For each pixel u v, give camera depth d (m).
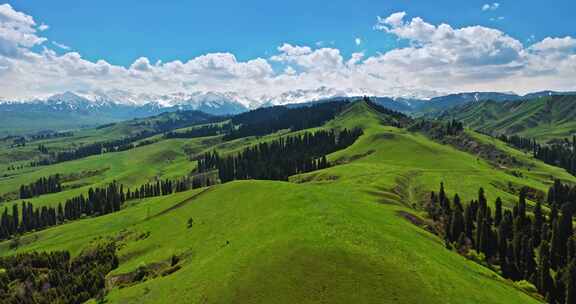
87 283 109.19
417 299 57.53
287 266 64.88
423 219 127.94
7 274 126.12
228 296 62.69
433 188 179.75
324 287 59.50
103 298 95.56
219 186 155.88
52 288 116.00
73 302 103.19
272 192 119.81
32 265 132.38
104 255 124.31
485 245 126.00
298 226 79.38
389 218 102.44
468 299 60.44
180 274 84.56
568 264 109.94
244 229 94.06
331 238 71.56
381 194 148.50
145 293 83.50
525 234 130.00
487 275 83.56
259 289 61.81
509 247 121.75
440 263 73.50
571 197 185.00
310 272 62.66
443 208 152.62
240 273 67.19
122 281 103.12
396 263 65.62
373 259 65.50
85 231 167.88
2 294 117.19
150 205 182.50
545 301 95.75
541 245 120.94
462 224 133.88
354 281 60.19
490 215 146.38
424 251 77.69
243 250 76.81
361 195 137.88
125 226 158.12
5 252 173.12
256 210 107.38
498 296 67.19
